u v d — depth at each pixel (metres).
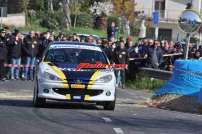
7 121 20.41
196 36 85.19
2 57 41.12
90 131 18.70
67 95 24.38
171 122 22.19
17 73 42.22
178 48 44.91
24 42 42.38
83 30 96.88
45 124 19.94
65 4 95.38
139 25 108.12
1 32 41.66
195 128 20.80
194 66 27.14
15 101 27.89
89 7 107.25
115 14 105.50
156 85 40.00
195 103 26.69
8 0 98.38
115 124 20.66
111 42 40.62
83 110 24.84
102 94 24.62
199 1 120.88
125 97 33.12
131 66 40.94
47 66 24.98
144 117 23.34
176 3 128.25
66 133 18.12
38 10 99.56
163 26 125.94
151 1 125.94
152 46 41.34
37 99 24.89
